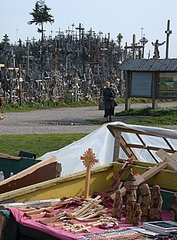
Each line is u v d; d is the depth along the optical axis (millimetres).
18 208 5199
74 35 58562
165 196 6000
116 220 5098
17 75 33656
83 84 40562
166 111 26938
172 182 5992
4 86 33188
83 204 5555
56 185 5863
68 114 29125
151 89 28016
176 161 6102
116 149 7043
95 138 8312
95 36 57000
